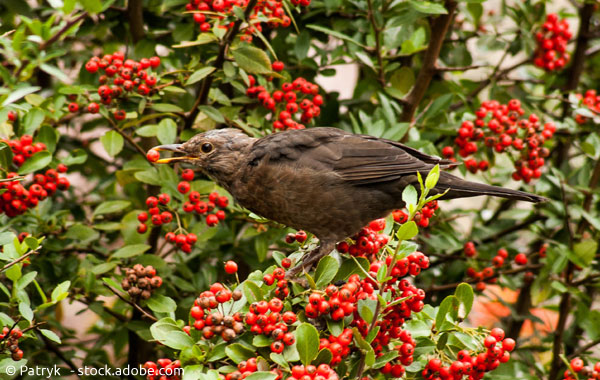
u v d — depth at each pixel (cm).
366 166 792
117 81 848
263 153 816
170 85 899
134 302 793
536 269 1115
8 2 1040
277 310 607
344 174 792
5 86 822
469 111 1057
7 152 773
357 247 788
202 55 1030
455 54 1162
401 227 569
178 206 904
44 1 1140
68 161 873
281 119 902
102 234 995
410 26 1012
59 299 661
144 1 1094
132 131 1056
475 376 651
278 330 589
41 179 827
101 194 1159
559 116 1234
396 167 787
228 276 1094
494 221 1163
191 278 968
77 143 1141
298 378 565
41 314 977
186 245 859
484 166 1003
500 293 1341
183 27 1008
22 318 683
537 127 959
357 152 800
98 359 1023
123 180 927
